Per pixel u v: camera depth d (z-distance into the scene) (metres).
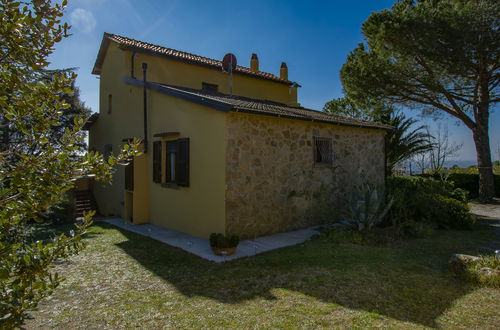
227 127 6.82
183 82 12.04
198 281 4.59
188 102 7.86
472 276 4.45
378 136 11.20
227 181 6.80
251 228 7.27
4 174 1.99
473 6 11.21
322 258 5.61
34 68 2.21
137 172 9.39
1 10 2.03
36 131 2.09
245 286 4.36
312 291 4.15
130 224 9.34
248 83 14.24
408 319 3.39
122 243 6.96
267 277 4.70
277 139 7.87
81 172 2.17
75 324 3.37
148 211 9.55
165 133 8.37
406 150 16.78
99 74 13.41
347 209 8.23
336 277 4.64
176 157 8.32
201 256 5.88
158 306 3.78
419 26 11.52
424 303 3.79
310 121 8.38
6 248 1.81
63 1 2.28
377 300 3.87
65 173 2.09
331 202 9.24
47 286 1.95
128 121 10.59
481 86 13.77
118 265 5.37
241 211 7.06
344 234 7.17
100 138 12.97
